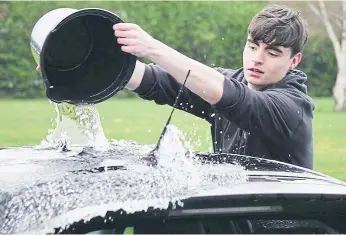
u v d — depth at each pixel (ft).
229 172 10.19
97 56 11.43
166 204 9.05
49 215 8.96
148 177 9.67
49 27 10.73
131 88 13.89
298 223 9.71
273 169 10.75
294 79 13.70
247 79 13.78
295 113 12.89
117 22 11.13
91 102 11.34
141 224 9.02
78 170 10.14
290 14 13.64
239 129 13.62
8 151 12.05
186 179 9.68
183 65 11.57
